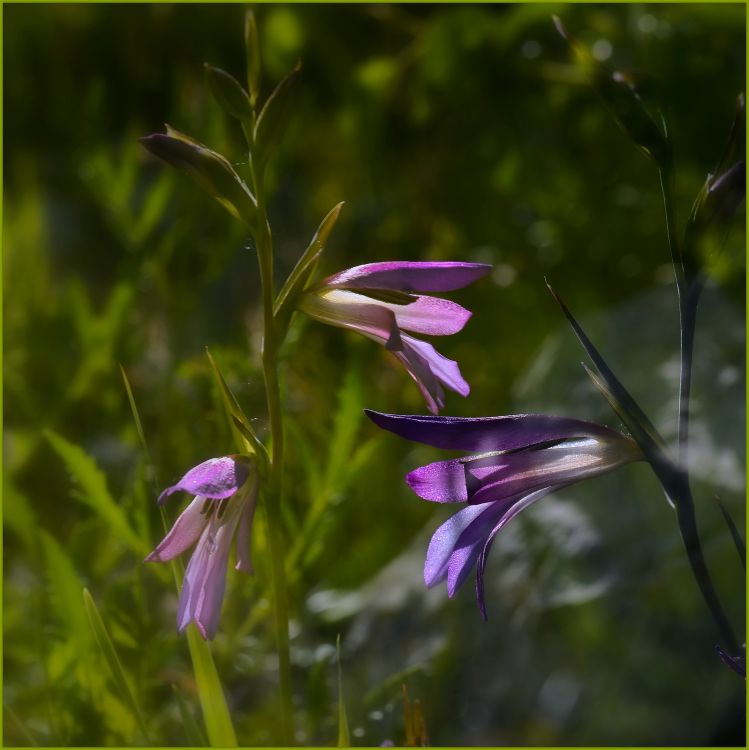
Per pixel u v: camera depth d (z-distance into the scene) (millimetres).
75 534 906
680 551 910
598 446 780
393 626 934
